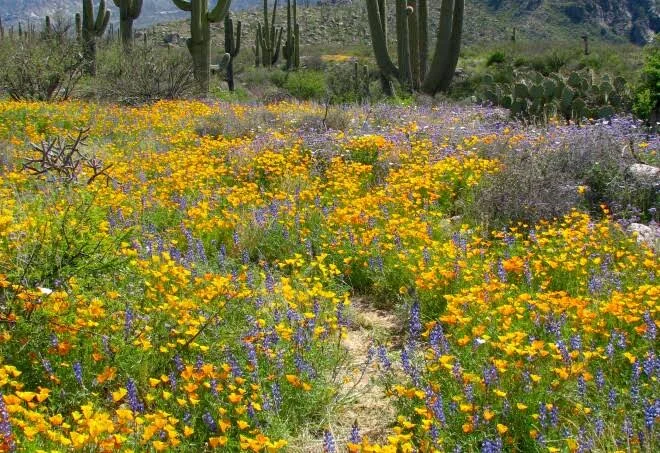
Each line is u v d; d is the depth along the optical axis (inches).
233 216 278.5
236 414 144.9
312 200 322.0
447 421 141.5
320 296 208.4
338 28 3956.7
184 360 162.2
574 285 218.7
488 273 215.3
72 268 181.6
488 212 295.9
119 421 123.6
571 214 284.8
